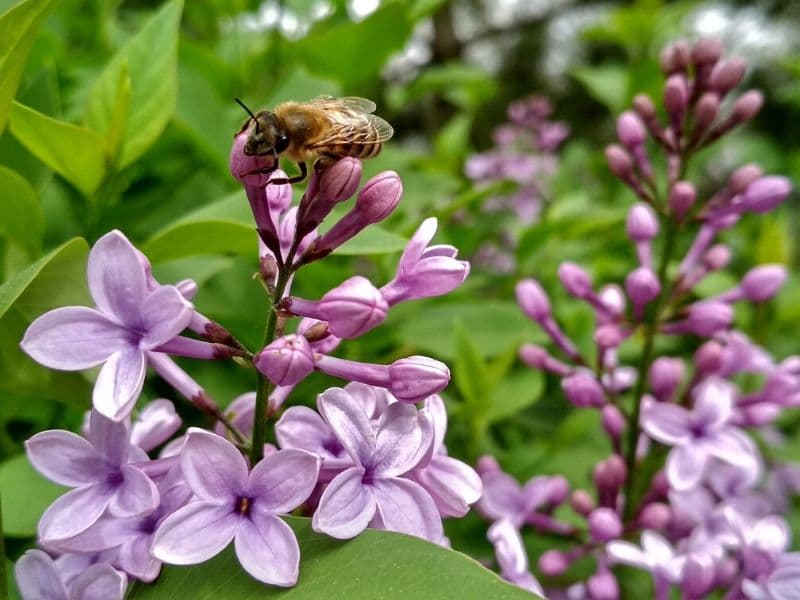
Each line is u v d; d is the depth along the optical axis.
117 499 0.06
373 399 0.06
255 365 0.06
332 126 0.06
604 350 0.11
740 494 0.12
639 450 0.12
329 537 0.06
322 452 0.06
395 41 0.14
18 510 0.08
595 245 0.19
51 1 0.06
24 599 0.06
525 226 0.18
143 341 0.06
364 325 0.06
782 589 0.09
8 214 0.09
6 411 0.10
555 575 0.11
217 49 0.16
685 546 0.10
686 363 0.17
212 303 0.11
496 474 0.10
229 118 0.12
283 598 0.05
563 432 0.13
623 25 0.20
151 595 0.06
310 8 0.16
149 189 0.12
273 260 0.06
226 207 0.09
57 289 0.07
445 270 0.06
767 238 0.17
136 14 0.17
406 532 0.06
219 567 0.06
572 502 0.11
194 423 0.10
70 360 0.06
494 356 0.13
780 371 0.12
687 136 0.12
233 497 0.06
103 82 0.10
